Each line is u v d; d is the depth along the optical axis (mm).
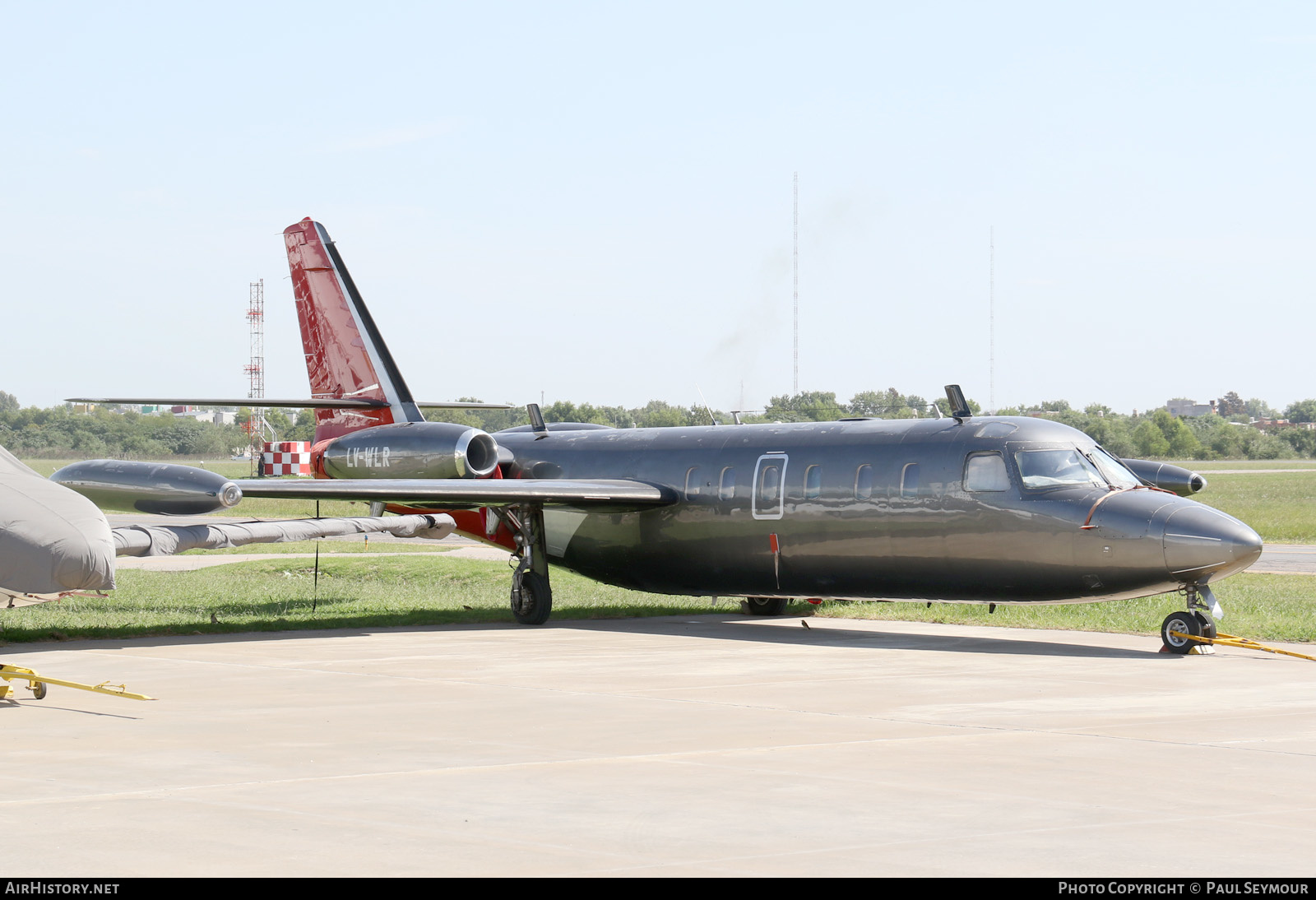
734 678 14508
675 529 21312
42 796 8547
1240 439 164125
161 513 18828
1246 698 12953
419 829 7699
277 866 6914
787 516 19969
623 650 17438
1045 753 10062
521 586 21469
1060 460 17922
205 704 12547
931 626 20828
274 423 128125
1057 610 22000
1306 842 7445
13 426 130000
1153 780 9078
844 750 10172
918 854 7199
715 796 8555
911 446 19000
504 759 9789
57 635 18453
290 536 20641
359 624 21047
